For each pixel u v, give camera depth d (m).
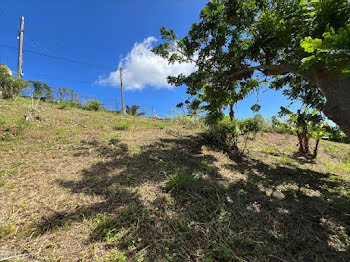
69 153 3.95
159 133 7.13
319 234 2.11
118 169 3.45
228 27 4.03
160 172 3.49
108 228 1.93
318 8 2.37
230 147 6.23
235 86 5.15
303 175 4.54
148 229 1.97
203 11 3.86
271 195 3.13
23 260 1.51
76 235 1.83
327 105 2.25
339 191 3.50
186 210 2.37
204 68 4.54
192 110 5.55
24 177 2.83
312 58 1.74
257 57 3.96
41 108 7.91
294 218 2.43
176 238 1.87
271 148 8.04
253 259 1.67
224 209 2.49
